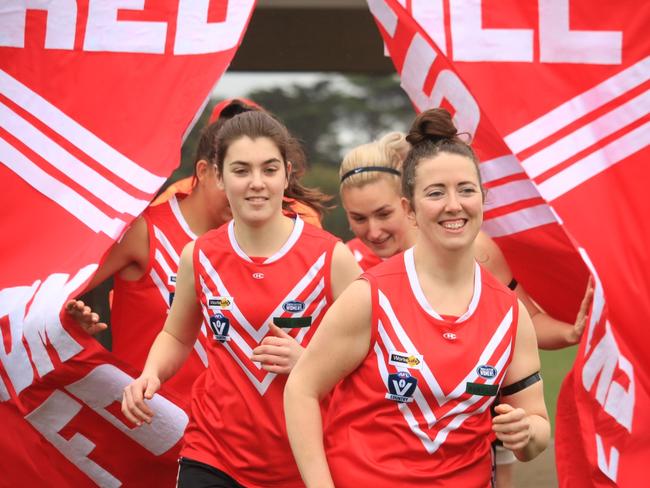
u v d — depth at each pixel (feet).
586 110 36.32
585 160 35.76
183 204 36.96
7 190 36.22
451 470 26.68
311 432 26.73
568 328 36.24
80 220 35.22
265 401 30.63
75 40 37.19
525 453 27.32
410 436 26.53
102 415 34.88
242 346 30.83
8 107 36.96
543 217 36.96
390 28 38.01
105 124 36.27
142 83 36.50
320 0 61.11
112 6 37.17
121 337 36.88
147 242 36.27
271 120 31.07
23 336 33.88
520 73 36.47
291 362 29.25
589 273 36.06
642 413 33.60
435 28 36.70
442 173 26.55
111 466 35.50
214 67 36.06
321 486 26.40
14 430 35.22
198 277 31.32
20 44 37.37
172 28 36.76
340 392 27.71
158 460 35.63
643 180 35.73
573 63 36.78
